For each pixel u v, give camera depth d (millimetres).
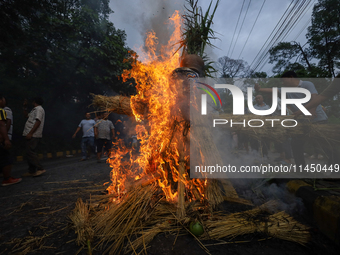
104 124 5934
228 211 1874
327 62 17656
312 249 1312
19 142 8648
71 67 11258
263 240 1432
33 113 3811
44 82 11562
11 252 1374
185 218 1597
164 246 1387
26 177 3773
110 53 11836
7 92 10453
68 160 7512
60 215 1957
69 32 10773
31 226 1742
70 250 1375
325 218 1450
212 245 1389
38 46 10273
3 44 8797
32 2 8234
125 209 1687
